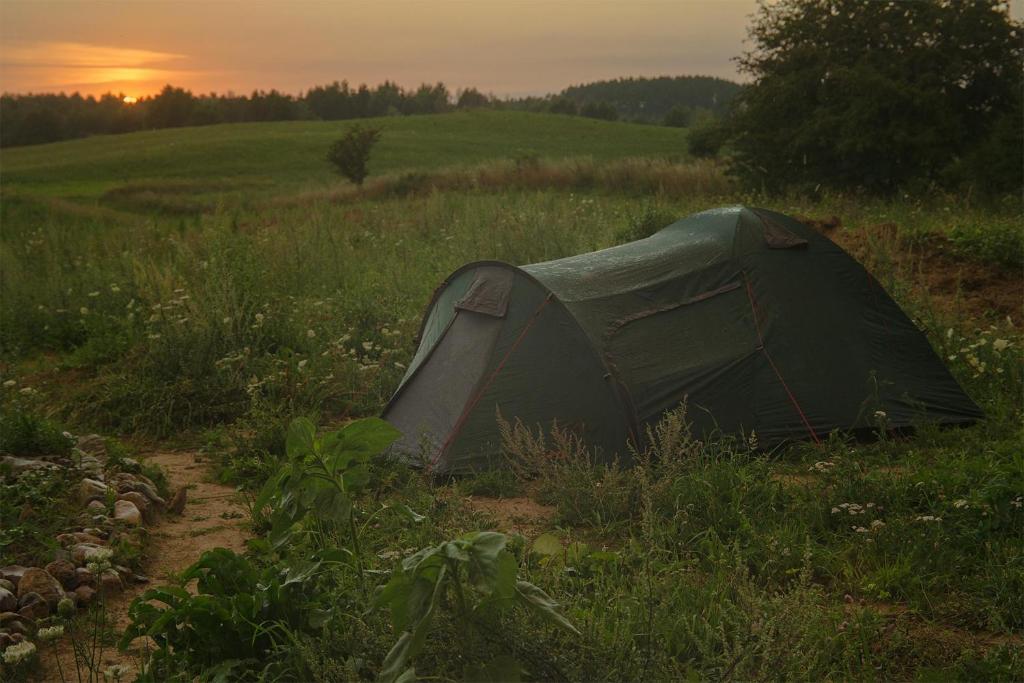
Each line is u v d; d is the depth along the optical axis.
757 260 7.30
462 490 5.84
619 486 5.60
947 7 24.06
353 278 13.65
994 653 3.68
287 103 131.00
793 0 25.59
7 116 121.19
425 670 2.99
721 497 5.44
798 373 6.95
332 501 3.43
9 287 12.80
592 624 3.32
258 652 3.54
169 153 63.53
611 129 78.44
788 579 4.52
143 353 9.39
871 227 13.16
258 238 13.84
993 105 24.59
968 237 12.48
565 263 7.32
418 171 34.91
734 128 25.45
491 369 6.78
